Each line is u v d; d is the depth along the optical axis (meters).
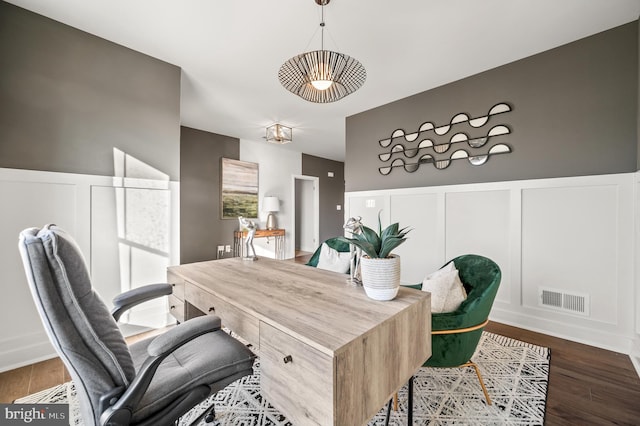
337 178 7.40
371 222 3.71
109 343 0.77
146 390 0.79
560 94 2.34
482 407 1.44
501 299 2.61
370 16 1.96
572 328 2.22
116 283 2.20
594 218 2.15
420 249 3.22
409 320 1.11
